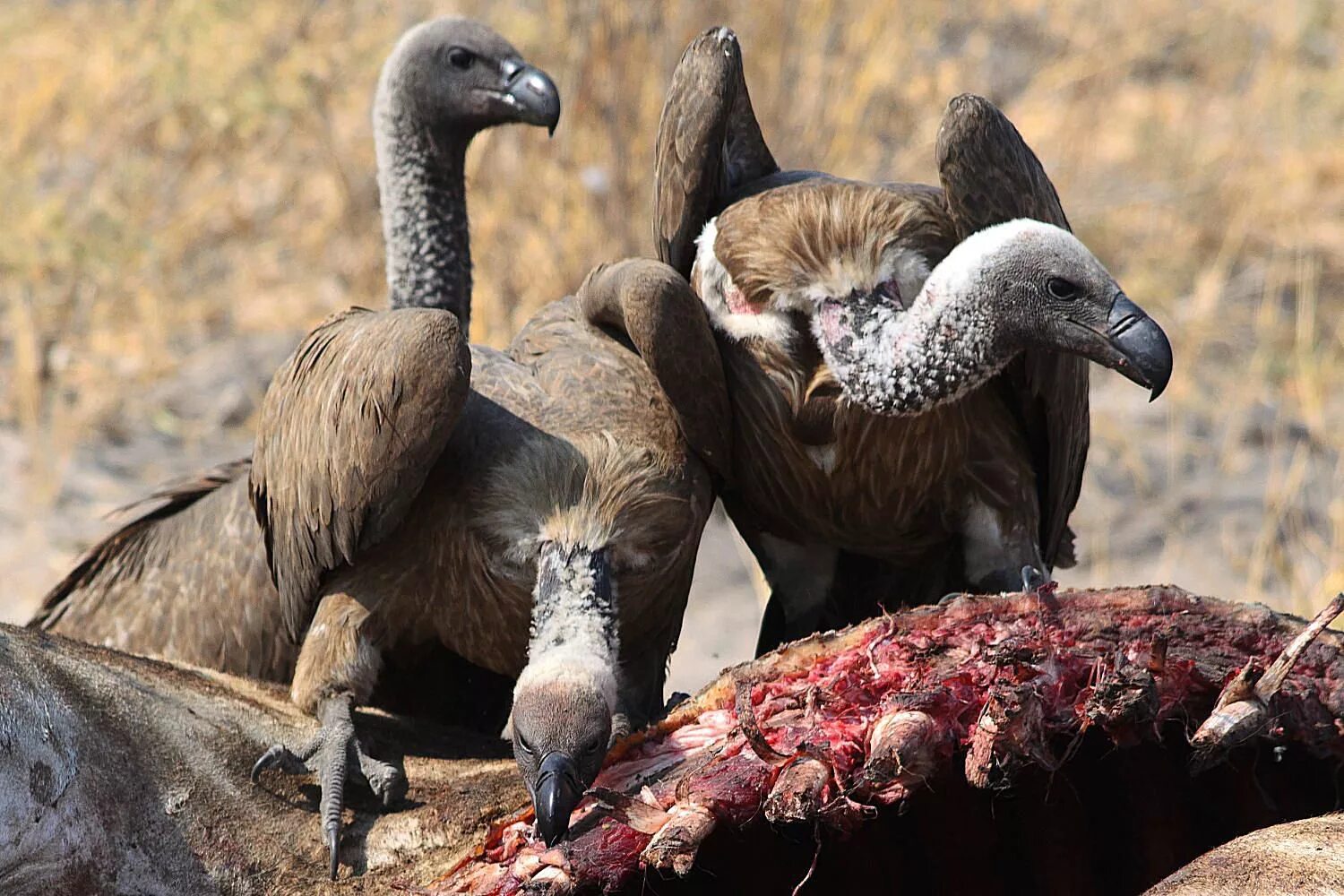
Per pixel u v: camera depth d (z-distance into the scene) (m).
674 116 8.07
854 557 8.66
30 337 15.03
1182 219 19.25
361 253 17.23
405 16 17.31
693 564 7.64
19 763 5.23
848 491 7.84
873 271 7.43
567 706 6.05
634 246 15.61
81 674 5.89
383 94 10.80
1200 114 21.20
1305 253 18.53
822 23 16.33
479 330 15.20
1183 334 17.05
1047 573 8.57
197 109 17.77
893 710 5.62
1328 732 5.61
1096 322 7.16
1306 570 12.96
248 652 9.18
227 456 14.59
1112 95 21.45
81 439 14.64
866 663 5.86
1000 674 5.62
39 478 13.84
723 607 12.65
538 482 7.11
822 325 7.44
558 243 15.61
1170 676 5.70
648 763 6.07
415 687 7.94
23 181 16.84
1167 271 18.25
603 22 15.65
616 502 7.09
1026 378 7.76
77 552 12.78
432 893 5.80
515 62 10.57
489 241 15.57
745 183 8.61
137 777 5.76
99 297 16.23
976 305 7.24
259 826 6.02
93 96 18.11
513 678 7.72
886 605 8.64
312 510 7.39
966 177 7.61
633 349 7.75
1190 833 5.92
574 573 6.94
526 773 6.03
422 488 7.32
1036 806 6.00
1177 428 15.62
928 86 17.97
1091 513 14.22
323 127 17.58
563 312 8.12
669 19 15.75
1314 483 14.55
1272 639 5.74
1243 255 18.86
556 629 6.82
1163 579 13.09
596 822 5.87
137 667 6.36
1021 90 20.70
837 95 16.50
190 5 17.12
